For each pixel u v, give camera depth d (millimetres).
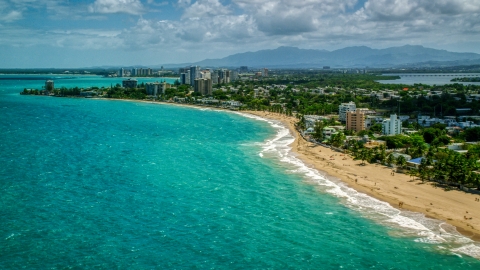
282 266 107812
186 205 148000
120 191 161375
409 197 160500
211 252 114000
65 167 195875
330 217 140125
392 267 108688
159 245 117062
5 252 110625
